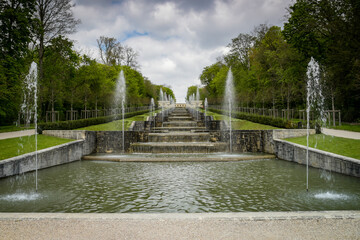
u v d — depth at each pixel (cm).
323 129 2231
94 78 3450
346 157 1199
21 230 486
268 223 509
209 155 1853
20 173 1282
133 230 482
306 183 1081
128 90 4697
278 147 1802
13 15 2409
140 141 2230
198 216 547
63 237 455
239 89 4216
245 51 4847
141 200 869
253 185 1059
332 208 775
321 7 2569
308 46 2817
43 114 3297
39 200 872
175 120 3900
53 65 3086
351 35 2359
